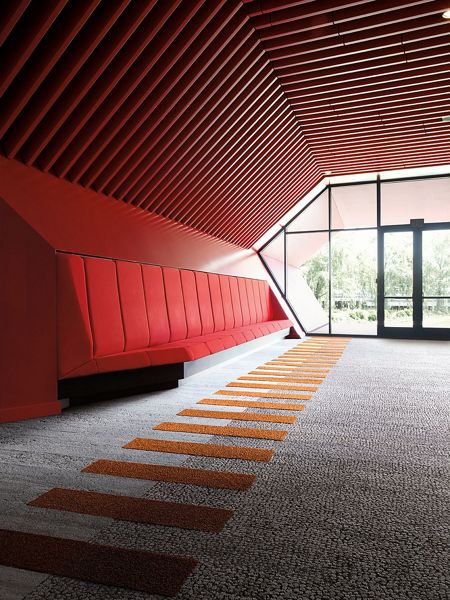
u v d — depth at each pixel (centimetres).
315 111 571
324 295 946
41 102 342
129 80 373
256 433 290
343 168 809
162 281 501
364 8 384
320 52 451
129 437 282
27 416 325
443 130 633
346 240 929
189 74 409
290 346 771
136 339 428
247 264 849
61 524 174
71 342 350
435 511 185
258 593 133
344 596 132
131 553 154
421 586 137
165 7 335
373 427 304
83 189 434
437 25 412
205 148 519
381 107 559
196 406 361
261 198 723
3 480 215
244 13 381
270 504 192
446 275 870
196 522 176
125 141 423
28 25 294
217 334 578
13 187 352
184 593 133
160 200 540
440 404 367
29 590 135
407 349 723
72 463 238
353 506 190
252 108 507
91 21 319
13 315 325
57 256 354
